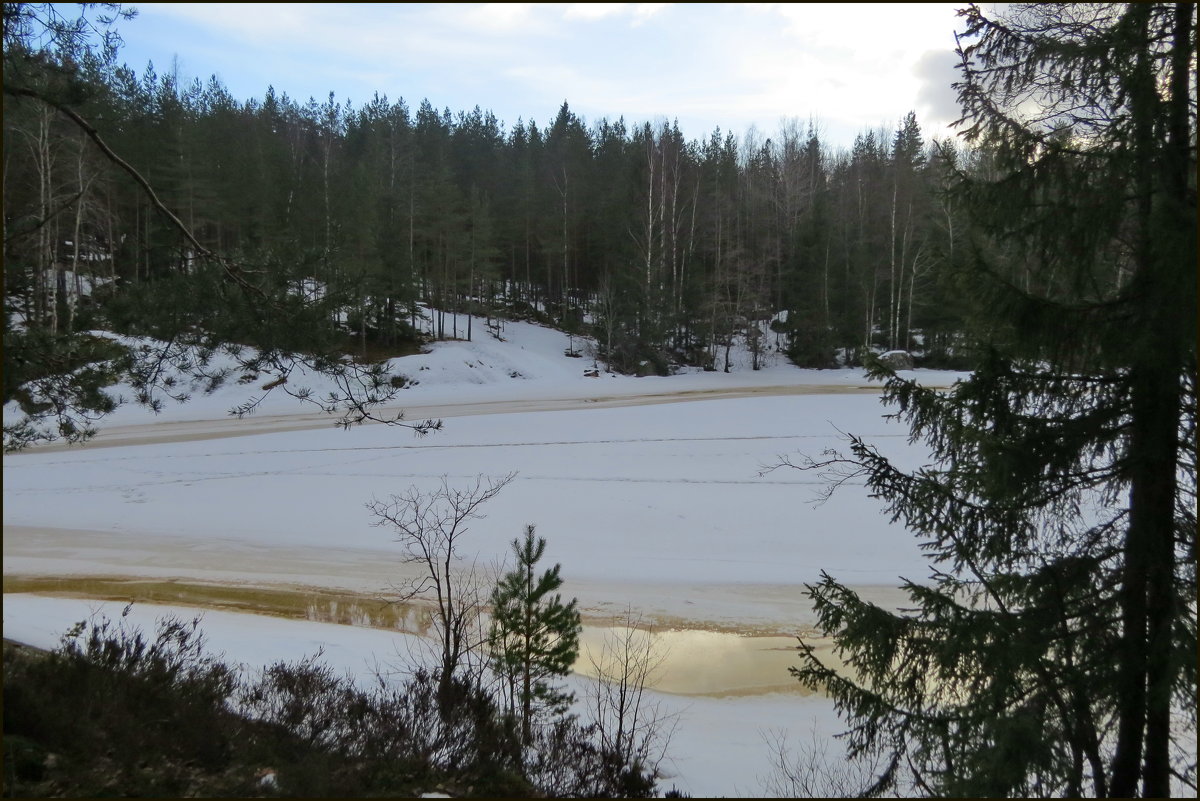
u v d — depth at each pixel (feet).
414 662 27.27
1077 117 15.84
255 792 13.12
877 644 16.16
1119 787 15.16
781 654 32.07
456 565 43.14
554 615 22.75
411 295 138.72
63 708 13.87
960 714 15.46
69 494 57.00
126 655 18.21
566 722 21.74
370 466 65.46
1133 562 15.61
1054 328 15.42
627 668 28.25
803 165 204.33
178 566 42.09
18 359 18.08
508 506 54.70
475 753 18.28
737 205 181.68
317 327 20.71
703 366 154.71
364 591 38.58
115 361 20.17
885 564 44.45
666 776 21.04
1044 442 15.85
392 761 16.26
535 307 187.32
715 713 26.55
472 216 160.76
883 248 161.89
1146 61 14.03
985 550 16.46
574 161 191.21
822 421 84.28
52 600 34.12
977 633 15.42
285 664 25.29
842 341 159.63
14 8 17.16
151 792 12.33
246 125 177.17
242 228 132.05
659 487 59.47
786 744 23.86
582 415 89.51
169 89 136.26
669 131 169.99
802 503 55.42
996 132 16.11
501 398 107.34
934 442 17.10
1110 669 15.33
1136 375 15.46
